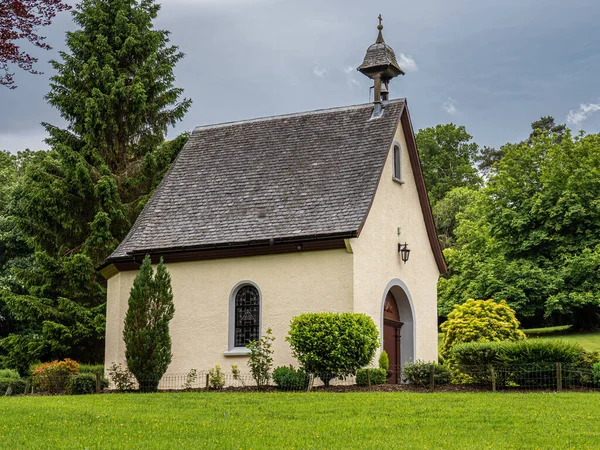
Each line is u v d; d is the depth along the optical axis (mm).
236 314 23000
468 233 49844
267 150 25688
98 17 34781
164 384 23234
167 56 37062
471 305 27406
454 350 20125
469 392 18562
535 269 41719
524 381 19156
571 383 19109
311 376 20219
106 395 19344
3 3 15125
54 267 31594
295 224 22344
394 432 13031
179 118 36438
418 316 25609
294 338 20172
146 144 35812
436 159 70062
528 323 49375
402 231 24906
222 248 22906
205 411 15609
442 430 13172
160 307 21703
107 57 34219
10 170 50062
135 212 33688
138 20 35844
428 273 26844
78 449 11609
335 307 21453
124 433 13031
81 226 33062
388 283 23547
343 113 25719
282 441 12242
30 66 16047
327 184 23281
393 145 24891
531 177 45406
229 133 27188
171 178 26375
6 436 12602
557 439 12367
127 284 24734
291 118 26578
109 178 32094
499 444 12016
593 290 41156
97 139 34000
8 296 30859
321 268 21828
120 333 24516
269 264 22578
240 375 22250
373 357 21562
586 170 43156
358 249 21781
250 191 24375
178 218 24594
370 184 22609
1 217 40906
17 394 21812
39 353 30828
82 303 31828
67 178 32312
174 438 12555
